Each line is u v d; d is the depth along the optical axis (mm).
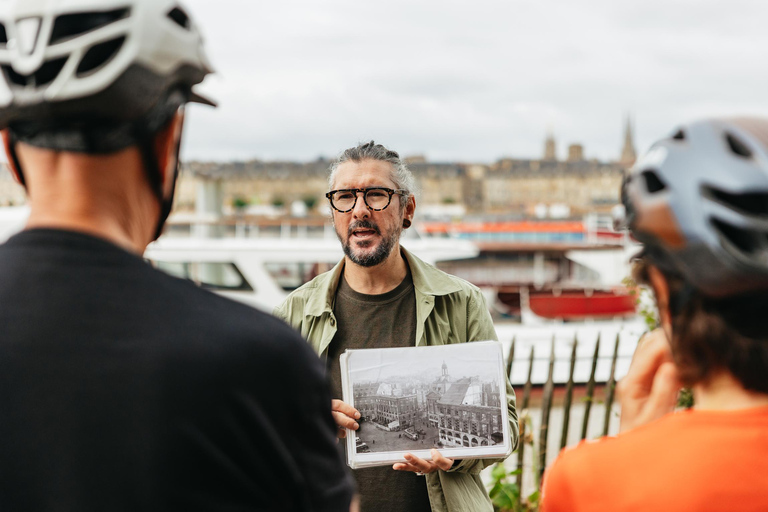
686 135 1064
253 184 131000
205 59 1150
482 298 2744
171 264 8984
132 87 1002
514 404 2584
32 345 987
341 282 2746
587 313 10820
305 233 10695
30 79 1001
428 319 2598
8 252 1043
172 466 973
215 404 998
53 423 968
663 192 1051
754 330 1024
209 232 11219
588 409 4781
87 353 988
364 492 2471
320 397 1107
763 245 965
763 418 1049
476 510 2436
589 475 1129
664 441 1091
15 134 1042
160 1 1062
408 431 2287
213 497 999
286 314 2729
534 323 10844
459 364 2338
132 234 1099
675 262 1048
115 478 961
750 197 980
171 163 1144
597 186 135125
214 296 1098
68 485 956
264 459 1034
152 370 987
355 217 2588
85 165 1035
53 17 993
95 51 1003
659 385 1235
